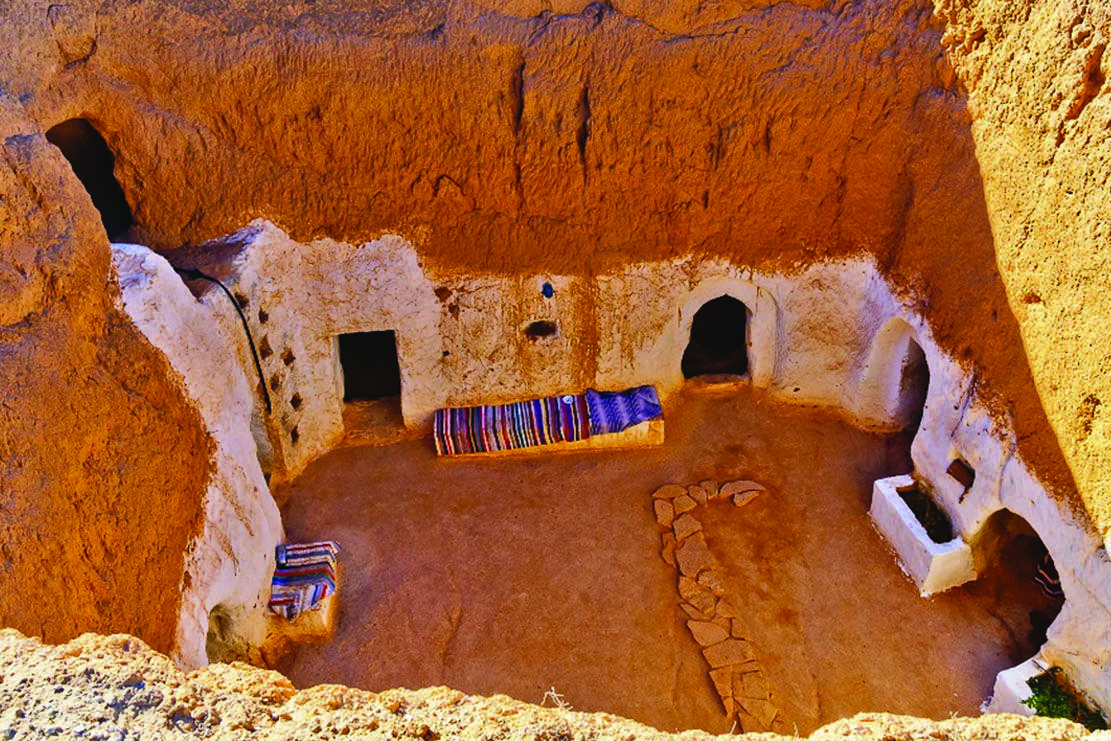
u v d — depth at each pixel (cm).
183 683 415
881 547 995
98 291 669
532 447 1127
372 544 1017
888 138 974
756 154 1005
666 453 1130
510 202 1023
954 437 908
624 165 1002
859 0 932
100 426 625
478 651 898
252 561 840
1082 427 719
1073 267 723
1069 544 743
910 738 408
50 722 376
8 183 615
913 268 973
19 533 521
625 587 964
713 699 851
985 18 826
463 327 1084
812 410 1176
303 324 1044
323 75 921
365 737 393
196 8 883
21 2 785
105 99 868
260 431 1020
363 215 1002
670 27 934
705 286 1101
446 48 920
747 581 965
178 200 948
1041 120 759
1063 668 777
